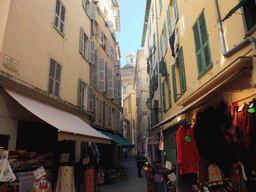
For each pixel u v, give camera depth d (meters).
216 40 5.40
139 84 33.44
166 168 6.37
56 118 6.68
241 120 3.93
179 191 4.62
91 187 7.87
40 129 6.83
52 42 8.23
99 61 14.41
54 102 8.05
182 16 8.36
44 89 7.38
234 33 4.52
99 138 7.70
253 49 3.74
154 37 16.53
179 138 4.51
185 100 7.04
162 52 13.11
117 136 18.31
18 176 5.21
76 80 10.39
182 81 8.14
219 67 5.24
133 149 48.53
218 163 4.55
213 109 4.61
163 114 12.98
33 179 5.61
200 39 6.37
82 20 11.88
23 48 6.38
